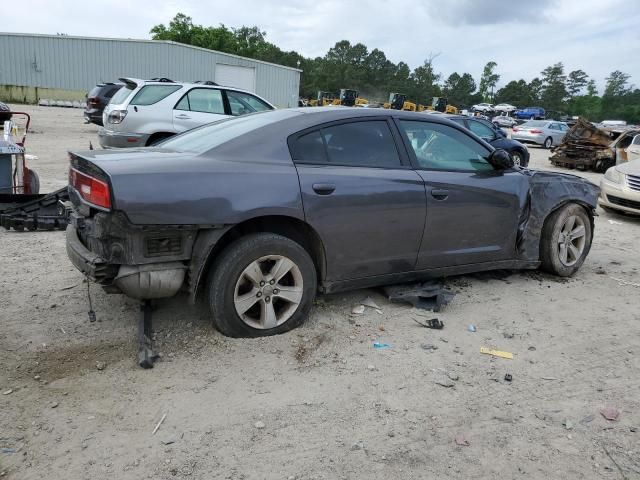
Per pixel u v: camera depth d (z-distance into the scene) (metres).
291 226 3.75
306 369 3.30
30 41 34.09
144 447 2.54
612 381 3.36
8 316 3.82
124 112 9.54
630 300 4.84
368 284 4.06
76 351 3.39
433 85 107.81
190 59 35.66
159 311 3.95
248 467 2.45
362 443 2.65
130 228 3.05
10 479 2.29
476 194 4.40
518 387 3.24
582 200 5.14
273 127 3.69
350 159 3.87
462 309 4.39
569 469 2.53
